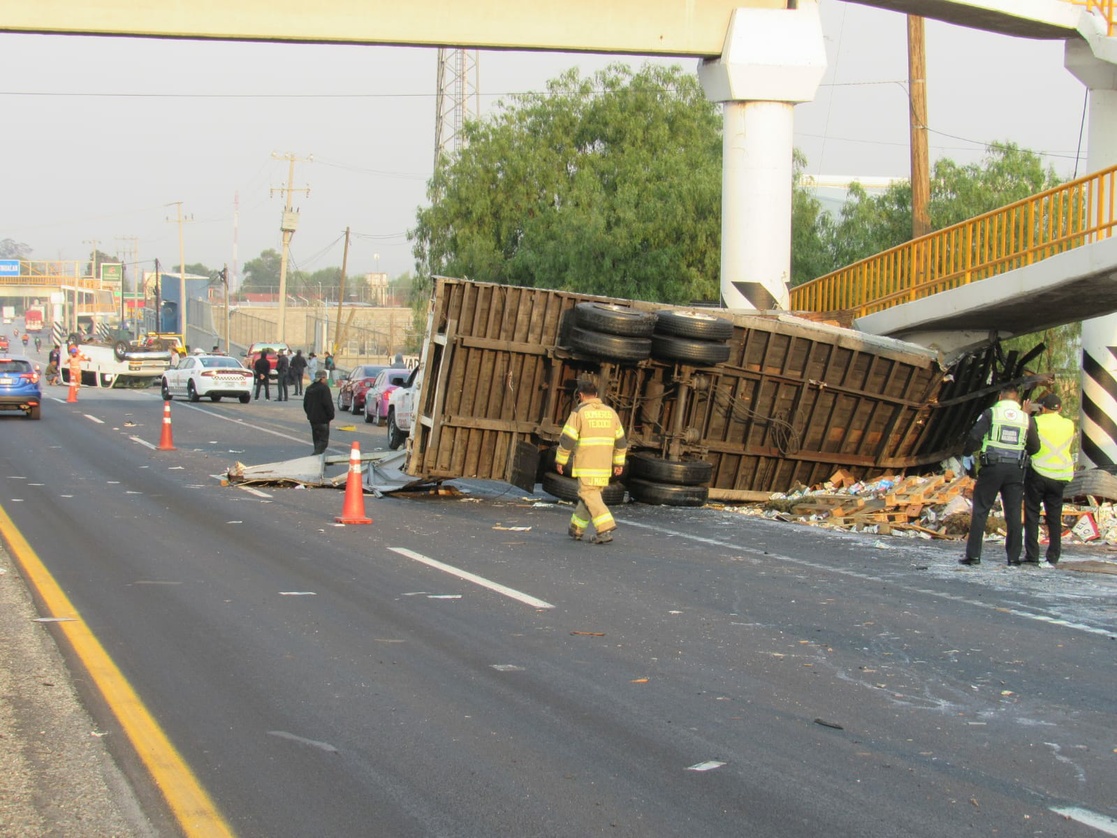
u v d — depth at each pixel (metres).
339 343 69.81
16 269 143.00
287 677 7.64
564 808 5.50
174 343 67.69
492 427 17.22
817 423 18.70
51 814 5.40
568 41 21.95
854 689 7.54
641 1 22.02
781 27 21.92
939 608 10.20
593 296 17.67
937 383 19.09
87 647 8.36
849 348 18.33
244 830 5.24
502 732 6.58
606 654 8.33
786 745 6.43
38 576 11.05
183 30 21.16
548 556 12.64
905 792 5.74
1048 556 12.72
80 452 24.78
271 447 26.88
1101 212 16.88
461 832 5.22
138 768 5.99
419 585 10.80
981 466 12.60
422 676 7.70
